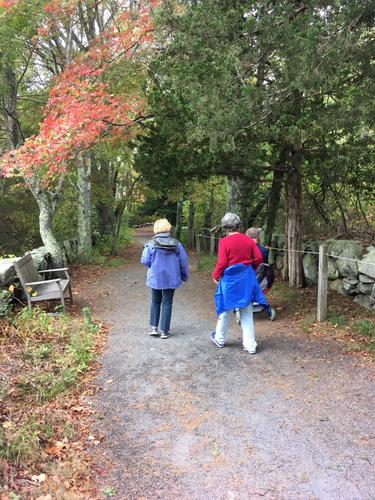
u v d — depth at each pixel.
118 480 3.01
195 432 3.60
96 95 7.63
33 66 13.06
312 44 4.76
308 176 8.89
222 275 5.33
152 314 6.14
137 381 4.61
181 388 4.43
